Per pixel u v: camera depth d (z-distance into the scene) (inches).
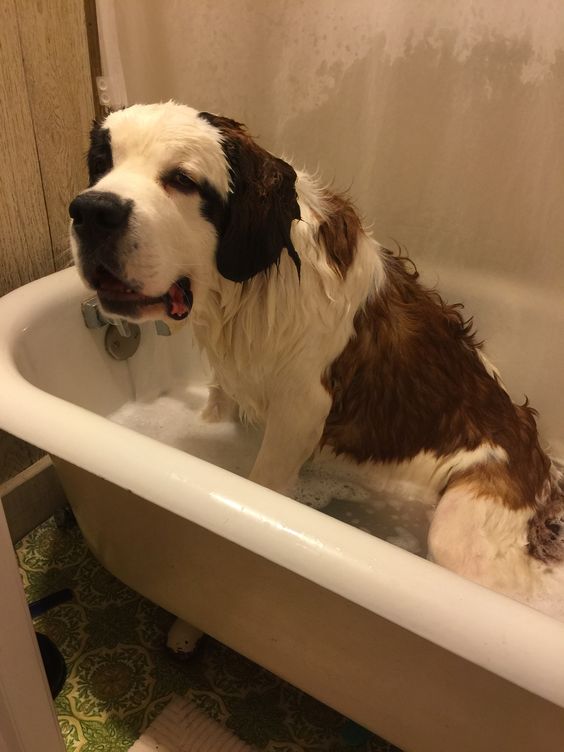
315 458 52.0
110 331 54.7
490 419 46.9
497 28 44.3
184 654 47.5
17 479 57.1
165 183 36.4
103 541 42.8
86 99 56.8
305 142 55.0
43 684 31.5
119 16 54.7
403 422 47.5
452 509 43.2
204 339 47.4
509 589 40.7
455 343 48.2
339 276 43.4
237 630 38.9
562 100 44.6
